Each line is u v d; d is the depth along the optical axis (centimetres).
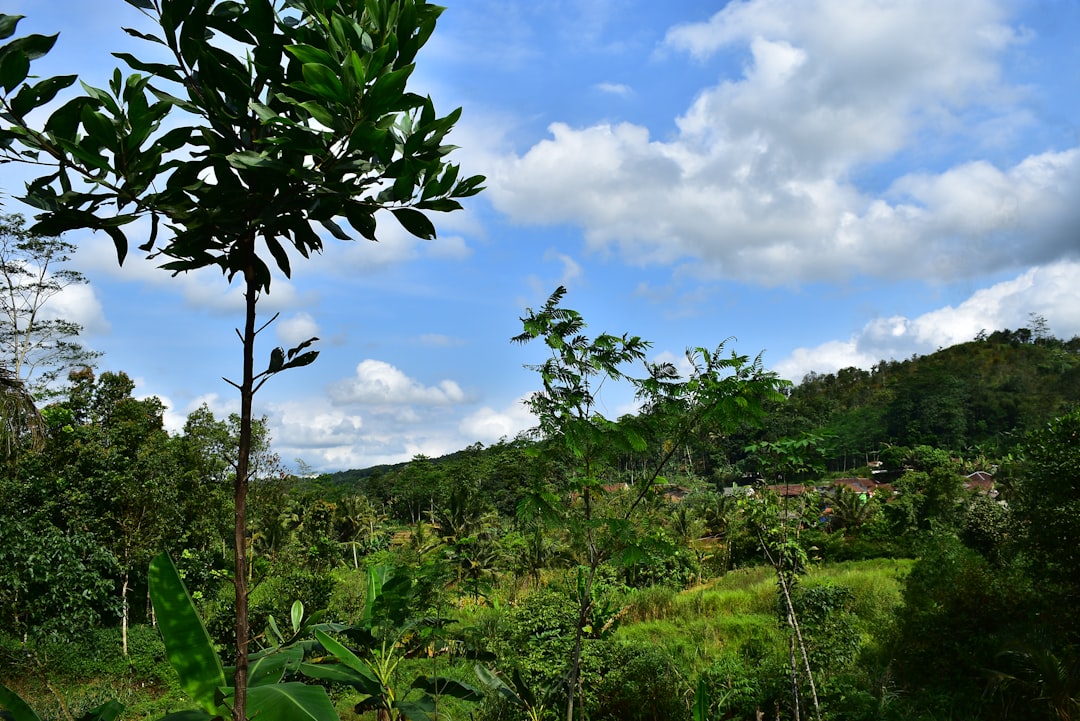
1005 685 936
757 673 1002
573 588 1008
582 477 552
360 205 206
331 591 1297
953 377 10688
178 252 214
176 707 1195
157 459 1897
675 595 1733
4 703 251
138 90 173
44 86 168
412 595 564
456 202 217
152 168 179
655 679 951
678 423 571
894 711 879
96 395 2655
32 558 1396
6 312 2339
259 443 1318
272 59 197
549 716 815
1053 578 1002
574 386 532
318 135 188
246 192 198
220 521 1867
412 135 193
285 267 230
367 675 370
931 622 1070
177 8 190
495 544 2184
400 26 193
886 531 2777
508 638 991
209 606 1603
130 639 1588
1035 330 13538
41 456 1747
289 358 212
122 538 1725
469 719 805
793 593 1116
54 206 181
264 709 257
